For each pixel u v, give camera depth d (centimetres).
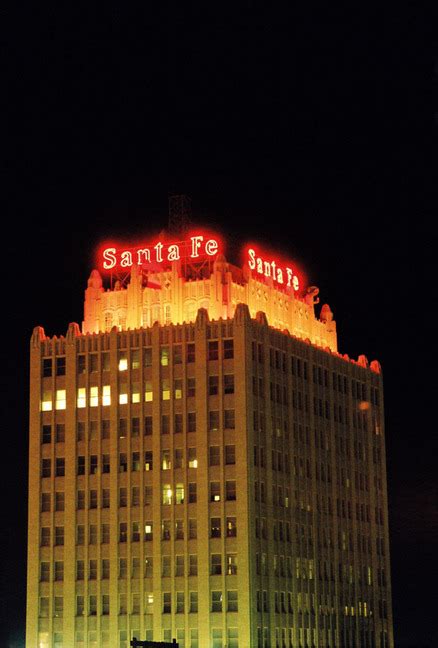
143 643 18600
